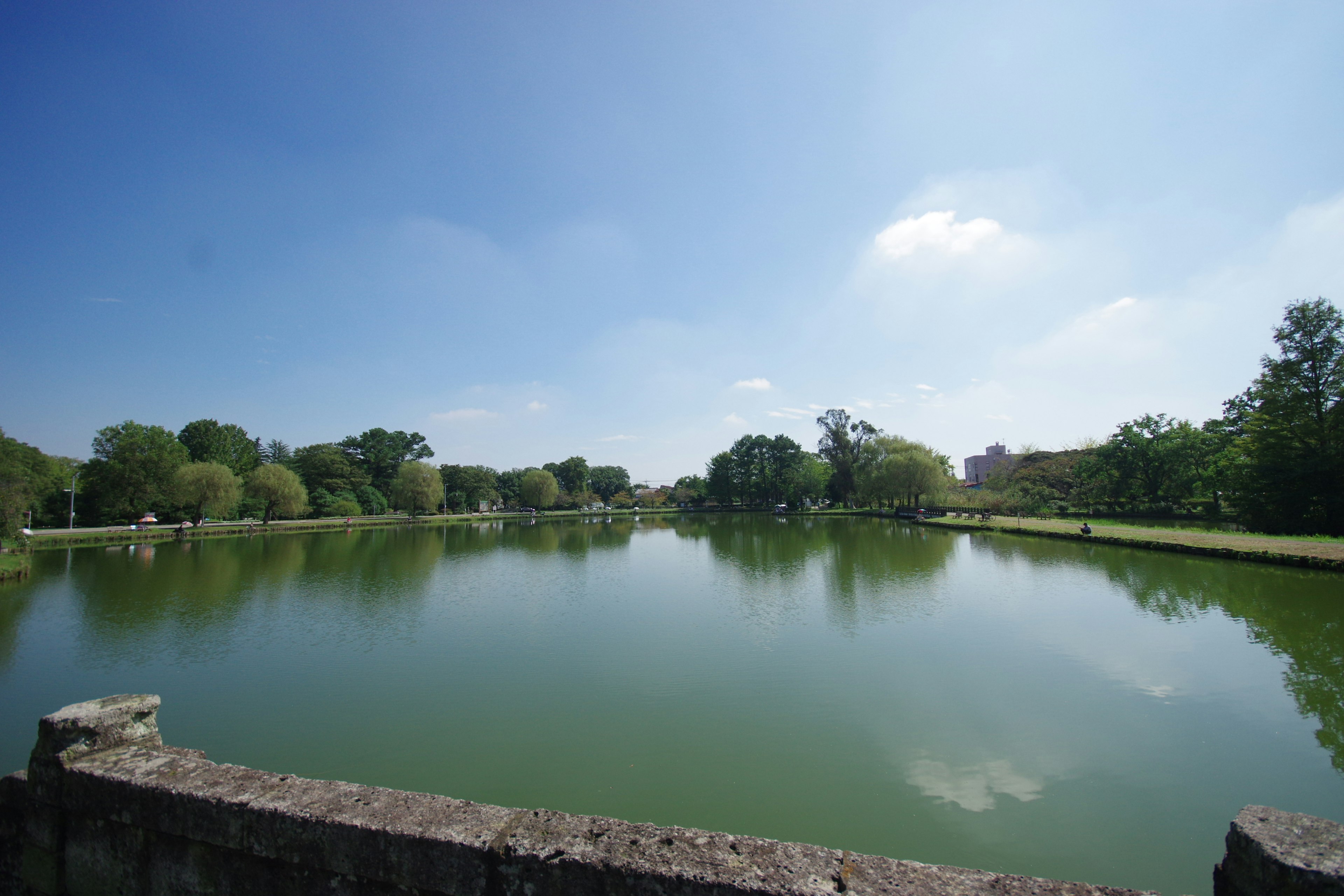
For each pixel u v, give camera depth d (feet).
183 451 209.26
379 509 315.99
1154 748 32.17
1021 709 37.70
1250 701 37.50
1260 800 27.22
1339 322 110.32
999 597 71.97
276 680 46.16
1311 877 6.63
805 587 83.56
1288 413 112.88
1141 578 80.74
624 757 33.01
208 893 10.30
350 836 9.33
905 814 26.89
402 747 34.63
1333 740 32.27
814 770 31.12
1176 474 199.93
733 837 8.96
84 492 191.72
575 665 49.24
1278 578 74.95
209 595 81.71
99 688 44.78
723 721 37.55
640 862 8.36
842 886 7.94
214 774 10.98
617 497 466.70
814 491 348.59
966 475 538.88
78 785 11.25
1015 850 24.17
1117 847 24.18
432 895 9.00
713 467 414.82
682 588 86.07
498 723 37.81
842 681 43.78
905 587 80.33
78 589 85.87
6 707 41.06
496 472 418.10
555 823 9.34
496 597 80.53
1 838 12.21
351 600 78.89
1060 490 249.14
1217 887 8.08
